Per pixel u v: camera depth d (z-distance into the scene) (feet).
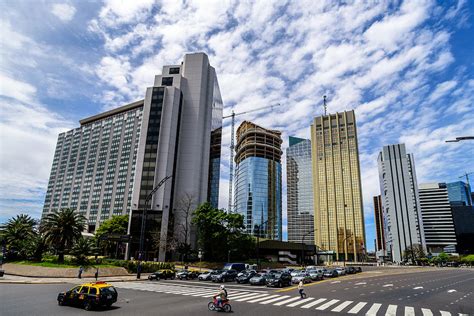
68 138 578.25
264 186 622.95
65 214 151.23
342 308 64.18
